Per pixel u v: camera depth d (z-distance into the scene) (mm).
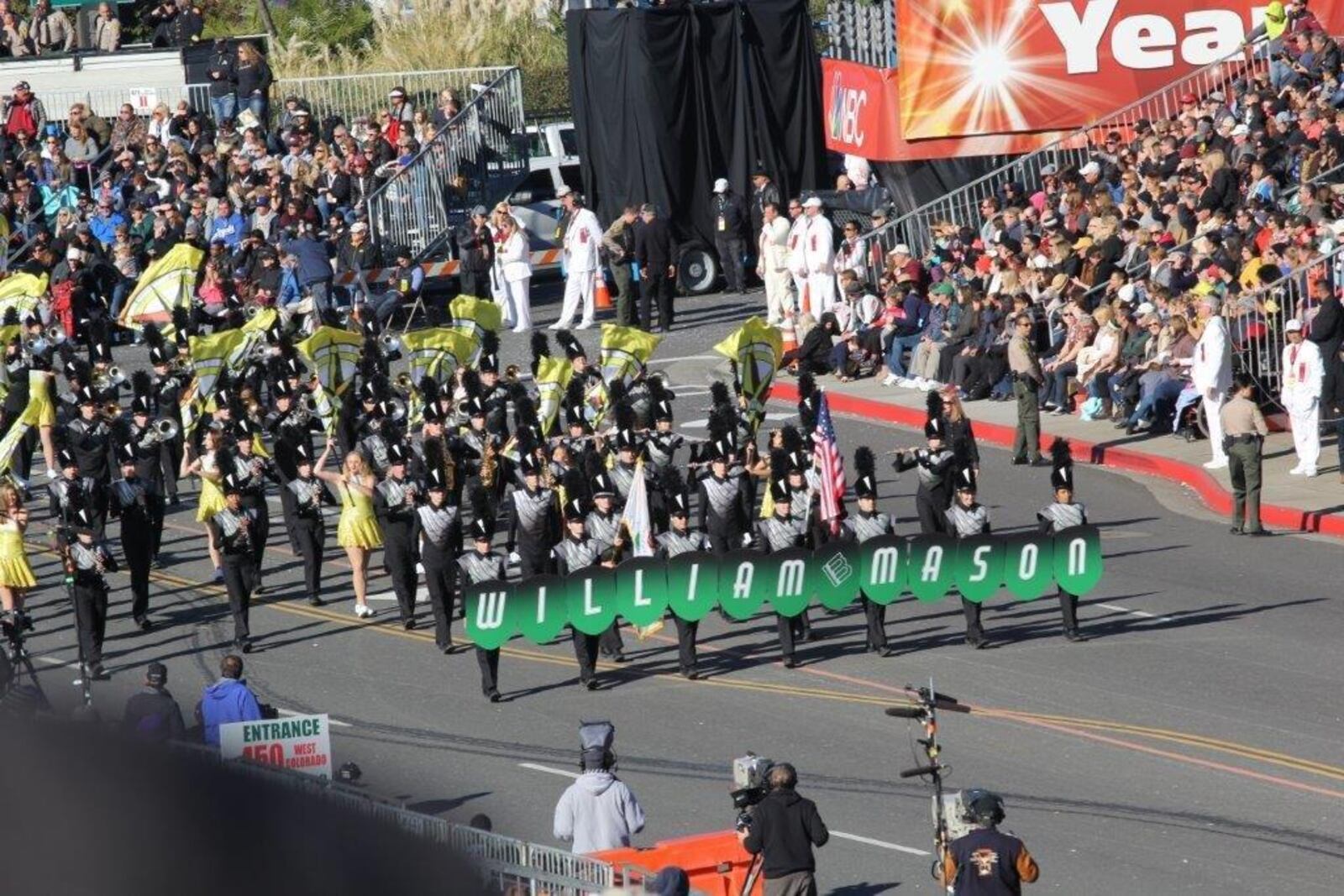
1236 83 78938
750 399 62094
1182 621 49625
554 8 131000
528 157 100250
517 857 30750
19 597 52000
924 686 45812
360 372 64750
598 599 46531
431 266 89562
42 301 81375
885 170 89188
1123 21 84625
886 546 48125
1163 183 74438
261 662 49906
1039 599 53062
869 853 36031
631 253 85312
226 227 89688
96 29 109062
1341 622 48812
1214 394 61625
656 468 53656
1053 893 33875
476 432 58250
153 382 68375
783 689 46312
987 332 73312
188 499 67188
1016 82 85375
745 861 33406
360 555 53156
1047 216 76875
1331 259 65438
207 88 103250
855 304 78688
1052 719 43156
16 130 101000
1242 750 40781
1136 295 69375
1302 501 58844
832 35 91875
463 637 51531
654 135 91125
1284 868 34750
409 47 123688
